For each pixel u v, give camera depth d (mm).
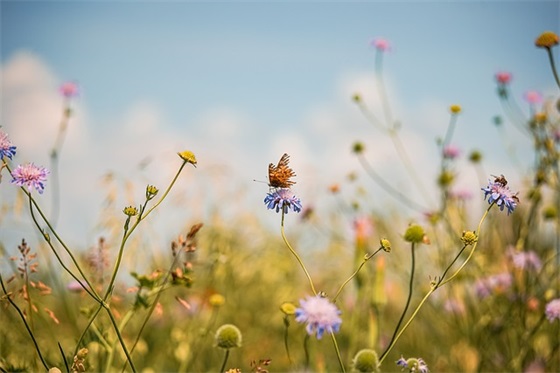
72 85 1475
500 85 1604
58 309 1450
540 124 1584
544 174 1557
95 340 1204
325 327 1003
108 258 1334
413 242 1164
